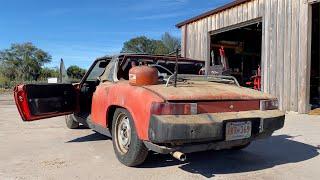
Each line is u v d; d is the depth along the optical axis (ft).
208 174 14.84
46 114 19.90
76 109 21.07
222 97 14.53
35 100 19.51
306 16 36.35
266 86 41.29
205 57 53.01
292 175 14.78
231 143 14.52
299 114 36.27
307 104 36.37
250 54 66.44
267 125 15.12
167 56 19.65
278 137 22.91
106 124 17.43
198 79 17.66
